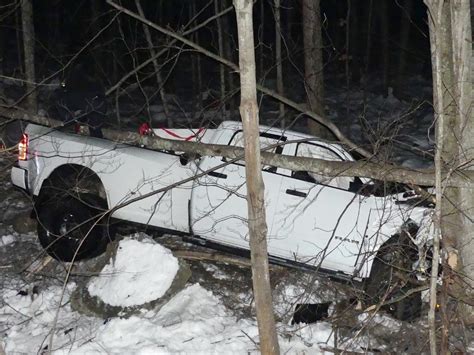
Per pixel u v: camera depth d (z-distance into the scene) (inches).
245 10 195.2
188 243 332.2
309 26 434.0
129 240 295.0
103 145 310.7
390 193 286.8
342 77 925.2
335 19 943.0
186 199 303.9
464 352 242.7
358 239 283.9
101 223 306.2
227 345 250.5
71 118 340.2
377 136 299.0
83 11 868.6
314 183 291.1
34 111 443.8
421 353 254.5
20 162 318.0
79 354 243.3
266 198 291.9
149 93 724.7
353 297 282.4
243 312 280.8
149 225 309.0
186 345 249.8
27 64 446.0
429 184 262.5
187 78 816.3
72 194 298.5
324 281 293.3
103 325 264.7
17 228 351.3
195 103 652.7
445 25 258.2
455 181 257.0
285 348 253.9
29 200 381.7
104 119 349.1
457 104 256.7
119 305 274.7
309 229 288.8
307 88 425.1
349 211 286.2
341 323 266.8
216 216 296.5
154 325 260.1
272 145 284.7
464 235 265.1
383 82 836.6
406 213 278.8
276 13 442.3
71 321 273.4
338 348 255.8
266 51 742.5
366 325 247.4
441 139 203.0
